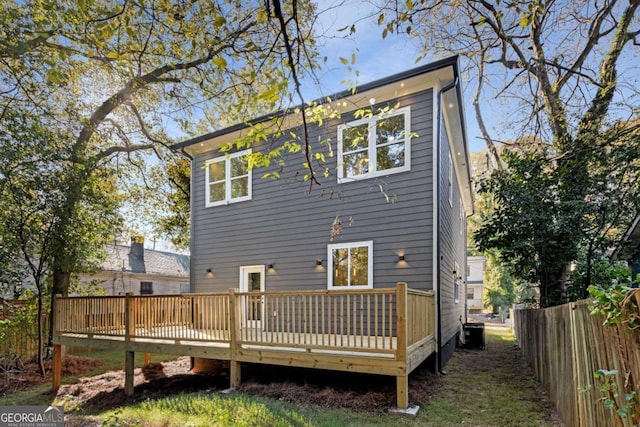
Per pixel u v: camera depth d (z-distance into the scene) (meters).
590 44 7.83
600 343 2.76
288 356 5.53
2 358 7.97
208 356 6.17
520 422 4.23
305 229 8.11
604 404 2.34
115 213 9.60
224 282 9.23
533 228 6.65
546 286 7.05
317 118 4.51
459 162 11.42
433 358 6.55
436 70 6.63
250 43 3.64
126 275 17.50
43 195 7.66
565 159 5.91
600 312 2.32
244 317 6.05
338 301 7.41
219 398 5.25
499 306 27.22
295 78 2.94
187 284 21.22
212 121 9.66
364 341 5.93
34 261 8.77
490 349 10.22
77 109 8.25
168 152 12.96
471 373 6.82
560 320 4.17
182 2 4.11
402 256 6.94
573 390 3.60
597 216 5.98
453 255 10.02
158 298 6.71
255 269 8.73
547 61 7.98
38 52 5.69
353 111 7.82
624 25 7.19
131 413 5.05
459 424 4.23
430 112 6.95
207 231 9.78
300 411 4.66
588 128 6.23
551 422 4.20
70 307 7.68
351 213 7.57
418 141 7.02
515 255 7.33
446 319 8.07
